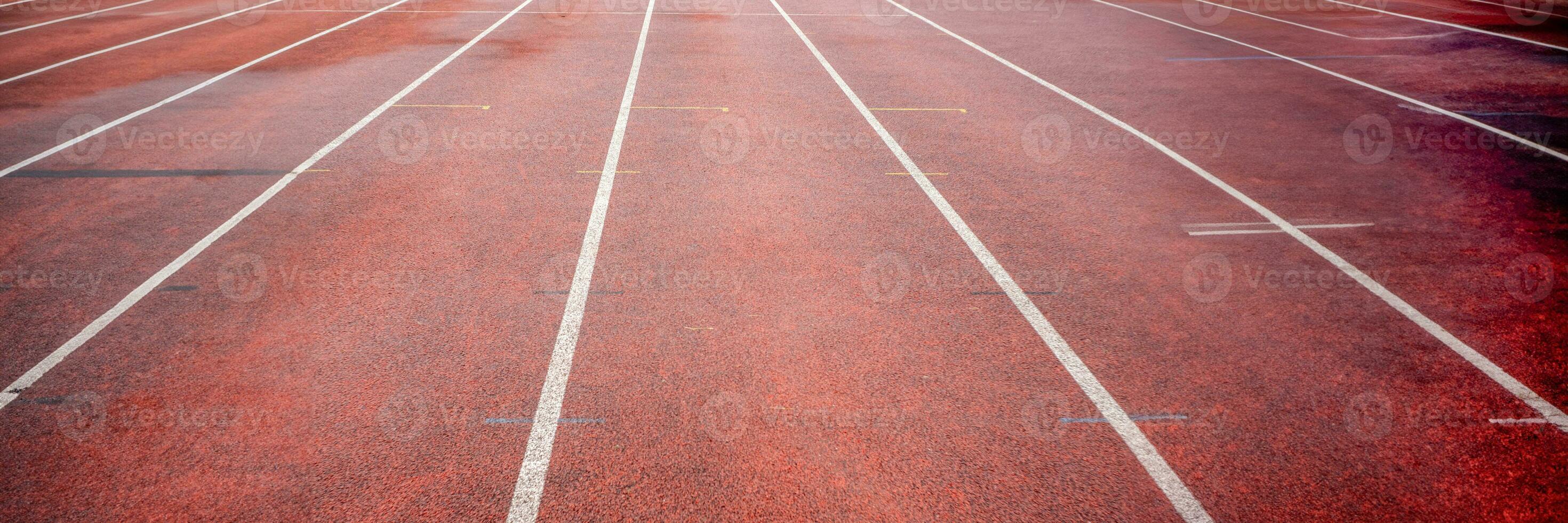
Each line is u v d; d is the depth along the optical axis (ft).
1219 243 21.12
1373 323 17.21
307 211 22.80
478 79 38.42
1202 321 17.31
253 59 42.34
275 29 51.24
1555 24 52.75
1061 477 12.87
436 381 15.10
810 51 45.73
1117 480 12.80
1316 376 15.39
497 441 13.51
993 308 17.88
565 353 16.02
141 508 12.09
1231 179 25.76
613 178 25.54
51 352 15.93
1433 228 22.04
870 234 21.63
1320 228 22.06
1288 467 13.04
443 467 12.93
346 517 11.94
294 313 17.42
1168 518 12.07
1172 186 25.11
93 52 44.04
